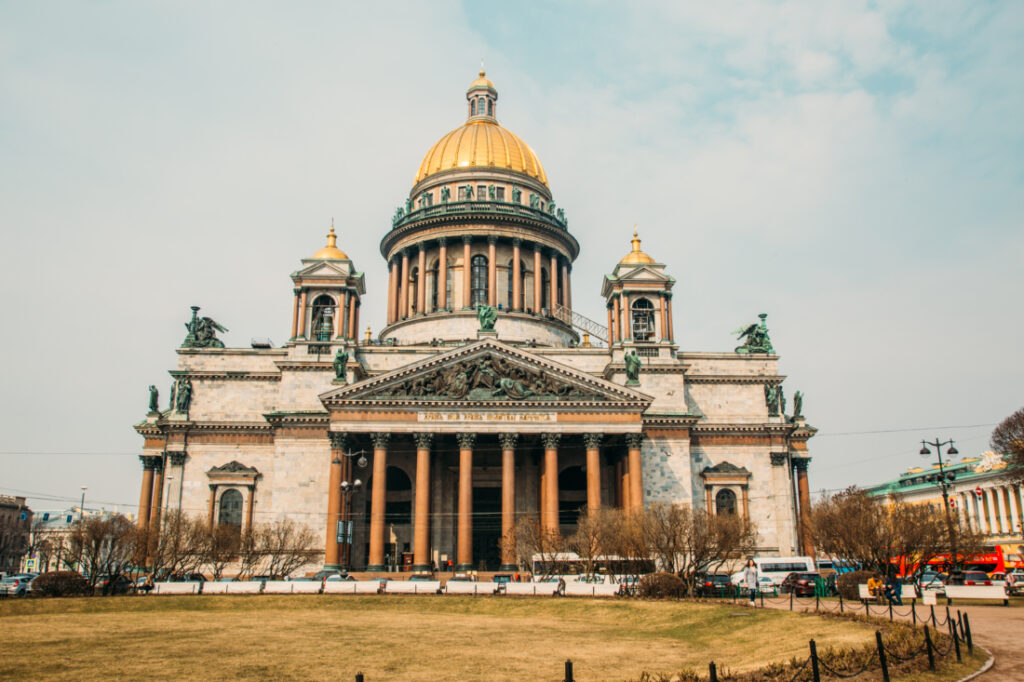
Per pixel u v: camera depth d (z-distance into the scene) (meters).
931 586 65.31
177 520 87.25
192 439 104.81
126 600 69.31
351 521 92.69
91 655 41.69
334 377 104.31
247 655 41.59
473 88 147.62
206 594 73.56
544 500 92.75
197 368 107.69
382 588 75.56
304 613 63.81
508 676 35.38
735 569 101.62
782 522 106.00
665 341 110.94
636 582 73.94
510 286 128.75
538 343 119.38
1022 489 136.25
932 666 32.81
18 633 50.78
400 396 93.81
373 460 93.69
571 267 138.88
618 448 101.62
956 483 155.50
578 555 82.94
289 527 93.19
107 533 81.00
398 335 127.31
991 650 37.66
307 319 107.69
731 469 106.12
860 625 44.03
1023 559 118.38
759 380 110.69
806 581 77.38
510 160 136.38
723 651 43.06
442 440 98.44
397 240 132.50
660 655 41.62
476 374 95.25
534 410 94.25
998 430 90.00
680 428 103.19
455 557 102.88
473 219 126.62
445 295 126.69
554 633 51.44
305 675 35.81
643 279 113.06
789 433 109.94
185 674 36.16
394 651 43.00
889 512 83.56
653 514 81.00
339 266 109.12
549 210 137.12
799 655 36.47
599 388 95.62
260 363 108.19
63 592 76.06
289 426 100.50
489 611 65.75
